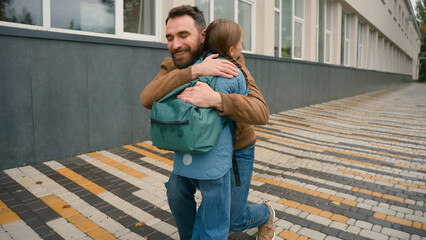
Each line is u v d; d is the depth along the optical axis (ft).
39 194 10.82
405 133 23.81
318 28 40.60
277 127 24.45
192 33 5.93
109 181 12.13
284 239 8.62
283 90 31.40
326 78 41.29
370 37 67.72
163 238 8.40
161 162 14.48
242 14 27.14
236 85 5.65
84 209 9.86
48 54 13.69
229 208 5.81
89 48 15.05
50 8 14.23
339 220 9.77
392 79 91.35
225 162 5.55
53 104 14.02
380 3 67.56
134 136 17.43
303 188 12.32
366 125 26.78
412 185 13.00
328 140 20.81
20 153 13.21
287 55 34.09
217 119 5.22
